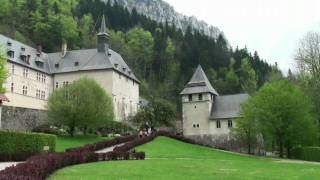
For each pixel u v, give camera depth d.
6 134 34.22
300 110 54.94
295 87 58.72
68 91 63.34
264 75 160.12
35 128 62.16
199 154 51.91
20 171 15.65
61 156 26.28
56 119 62.47
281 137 56.28
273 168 30.58
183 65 156.50
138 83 106.00
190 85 88.25
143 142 57.12
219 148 69.19
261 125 56.50
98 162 32.56
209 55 158.88
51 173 21.92
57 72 91.44
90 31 159.88
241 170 27.84
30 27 135.62
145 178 20.28
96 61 91.25
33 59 87.81
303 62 61.19
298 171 27.66
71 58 94.06
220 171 26.22
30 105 83.38
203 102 85.94
